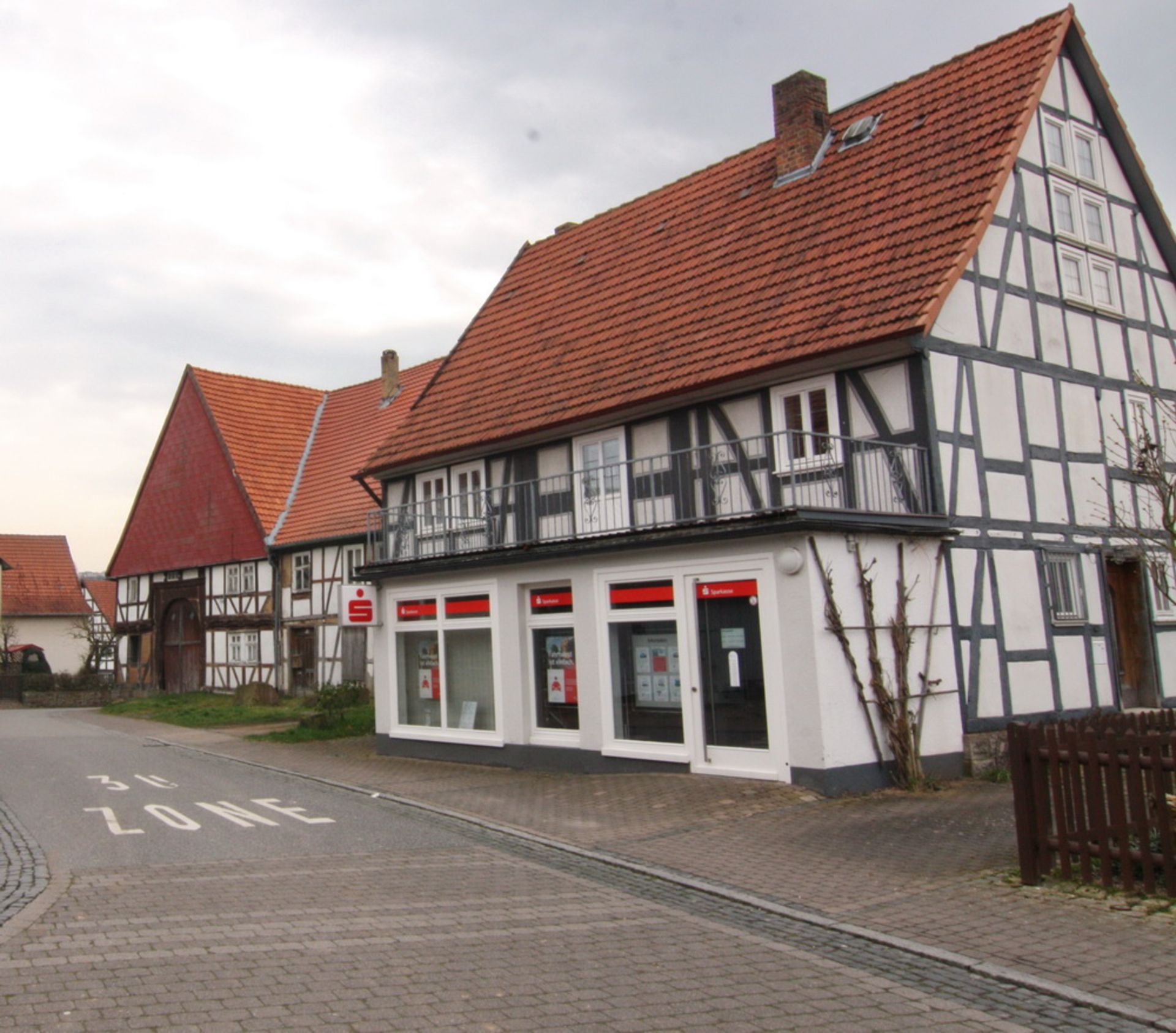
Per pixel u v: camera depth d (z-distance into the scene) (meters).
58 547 61.22
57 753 20.55
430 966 6.90
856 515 13.27
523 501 19.62
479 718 17.66
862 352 14.70
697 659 14.18
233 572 37.53
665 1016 6.04
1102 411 17.41
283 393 41.12
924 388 14.45
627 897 8.79
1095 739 8.41
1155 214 19.05
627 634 15.19
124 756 19.78
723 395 16.53
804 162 19.22
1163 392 18.66
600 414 17.69
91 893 8.77
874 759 13.16
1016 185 16.72
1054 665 15.74
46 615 57.62
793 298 16.48
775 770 13.20
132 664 44.12
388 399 37.44
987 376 15.52
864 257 16.09
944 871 9.26
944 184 16.05
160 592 41.81
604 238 23.14
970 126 16.66
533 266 24.61
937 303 14.21
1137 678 17.61
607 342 19.56
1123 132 18.55
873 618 13.37
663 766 14.53
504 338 22.75
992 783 13.80
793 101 19.50
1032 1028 5.90
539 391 19.83
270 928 7.75
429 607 18.69
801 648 12.94
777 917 8.17
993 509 15.26
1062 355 16.91
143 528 43.03
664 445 17.33
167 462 41.59
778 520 12.91
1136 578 17.78
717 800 12.58
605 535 15.07
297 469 38.34
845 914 8.12
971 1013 6.11
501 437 19.42
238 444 38.00
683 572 14.31
